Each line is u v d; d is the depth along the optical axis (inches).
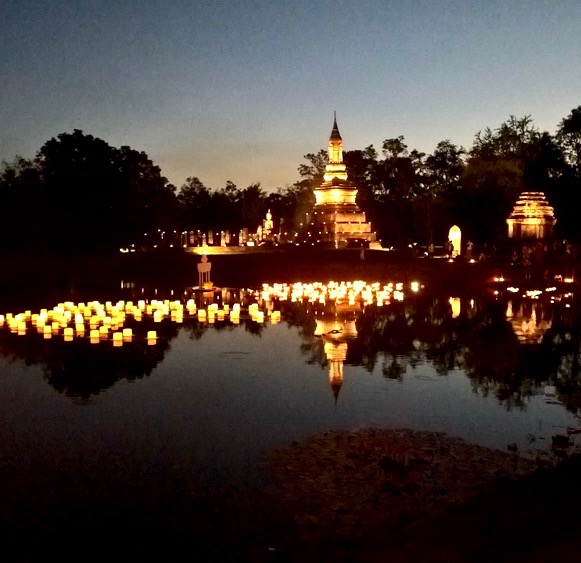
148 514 509.0
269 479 571.5
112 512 512.1
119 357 1110.4
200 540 469.7
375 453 628.1
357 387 899.4
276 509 515.2
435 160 4279.0
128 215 3250.5
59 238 3120.1
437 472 578.6
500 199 3348.9
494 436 690.2
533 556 346.9
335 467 595.5
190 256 3107.8
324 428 716.7
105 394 863.7
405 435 682.2
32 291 2337.6
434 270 2640.3
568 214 2810.0
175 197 4311.0
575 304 1865.2
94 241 3184.1
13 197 3080.7
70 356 1117.1
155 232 3843.5
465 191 3523.6
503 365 1038.4
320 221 3417.8
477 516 425.7
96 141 3223.4
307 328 1430.9
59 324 1482.5
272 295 2129.7
